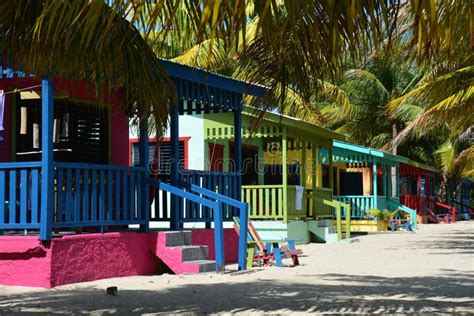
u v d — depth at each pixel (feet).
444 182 161.68
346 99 96.27
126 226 44.60
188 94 44.01
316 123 91.25
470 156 127.85
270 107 26.94
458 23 18.76
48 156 33.42
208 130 69.41
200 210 45.27
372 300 28.66
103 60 24.88
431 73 67.51
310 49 17.85
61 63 24.89
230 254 47.26
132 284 34.32
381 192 118.93
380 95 133.80
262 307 26.68
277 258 44.34
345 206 73.26
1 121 35.01
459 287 33.35
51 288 32.83
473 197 200.44
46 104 33.50
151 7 16.89
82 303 28.02
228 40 15.23
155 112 29.19
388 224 99.96
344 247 63.77
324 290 32.01
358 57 18.62
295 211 69.00
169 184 42.70
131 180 39.27
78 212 35.60
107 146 45.03
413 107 125.29
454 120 70.59
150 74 26.96
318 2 16.51
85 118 43.65
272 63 23.62
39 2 24.18
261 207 67.26
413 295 30.32
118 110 45.42
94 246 35.86
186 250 39.37
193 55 62.28
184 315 25.00
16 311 26.16
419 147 150.41
